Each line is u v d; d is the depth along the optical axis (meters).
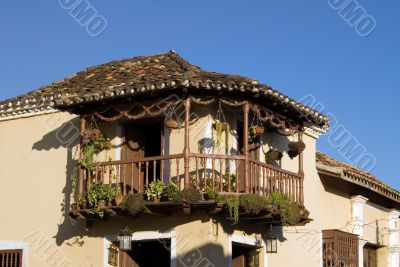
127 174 16.72
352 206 21.19
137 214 15.55
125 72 18.30
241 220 16.48
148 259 17.22
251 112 16.53
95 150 16.83
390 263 22.39
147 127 17.44
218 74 15.75
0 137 19.19
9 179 18.80
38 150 18.55
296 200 17.08
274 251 17.16
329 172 19.62
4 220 18.61
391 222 22.94
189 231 15.60
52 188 18.08
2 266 18.36
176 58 18.45
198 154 14.95
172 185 14.92
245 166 15.21
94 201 15.68
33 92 19.03
